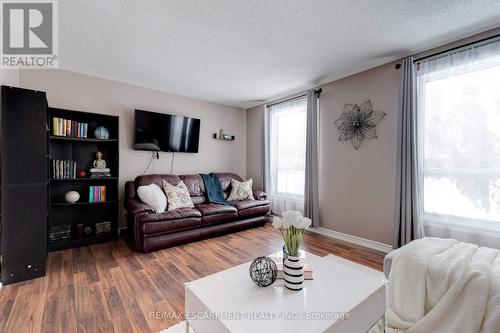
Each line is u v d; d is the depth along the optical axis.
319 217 3.54
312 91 3.53
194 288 1.23
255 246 3.00
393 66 2.74
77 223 3.13
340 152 3.28
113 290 1.93
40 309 1.66
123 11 1.86
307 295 1.18
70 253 2.70
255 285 1.26
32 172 2.13
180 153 4.15
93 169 3.07
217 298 1.15
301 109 3.85
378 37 2.25
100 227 3.12
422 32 2.16
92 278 2.12
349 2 1.75
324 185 3.49
